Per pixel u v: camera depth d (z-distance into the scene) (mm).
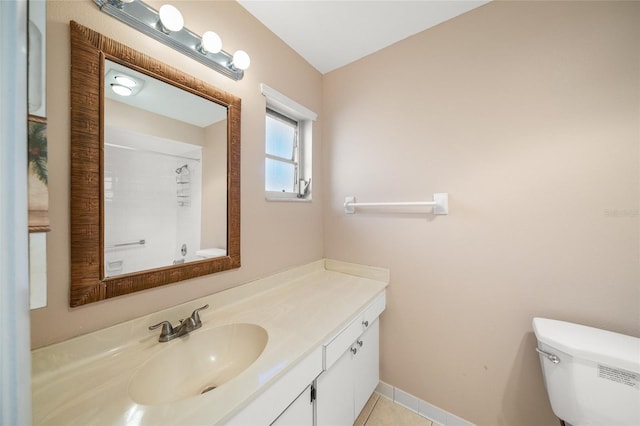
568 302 971
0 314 282
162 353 747
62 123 649
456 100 1222
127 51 755
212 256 1030
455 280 1233
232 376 822
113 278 736
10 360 285
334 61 1595
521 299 1068
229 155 1078
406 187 1388
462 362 1217
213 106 1028
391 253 1447
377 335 1393
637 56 852
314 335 840
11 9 295
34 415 513
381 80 1473
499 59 1107
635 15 854
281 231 1401
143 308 817
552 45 993
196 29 956
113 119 745
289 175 1588
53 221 637
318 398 862
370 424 1262
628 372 737
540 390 1030
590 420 790
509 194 1091
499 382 1122
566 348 820
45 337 625
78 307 681
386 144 1459
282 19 1231
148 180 834
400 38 1380
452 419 1236
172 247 901
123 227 771
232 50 1097
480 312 1168
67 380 618
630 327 867
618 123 880
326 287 1366
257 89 1232
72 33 656
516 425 1084
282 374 670
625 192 872
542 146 1018
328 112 1724
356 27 1291
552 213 1000
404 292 1400
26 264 301
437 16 1215
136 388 640
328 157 1729
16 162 294
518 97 1066
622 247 878
